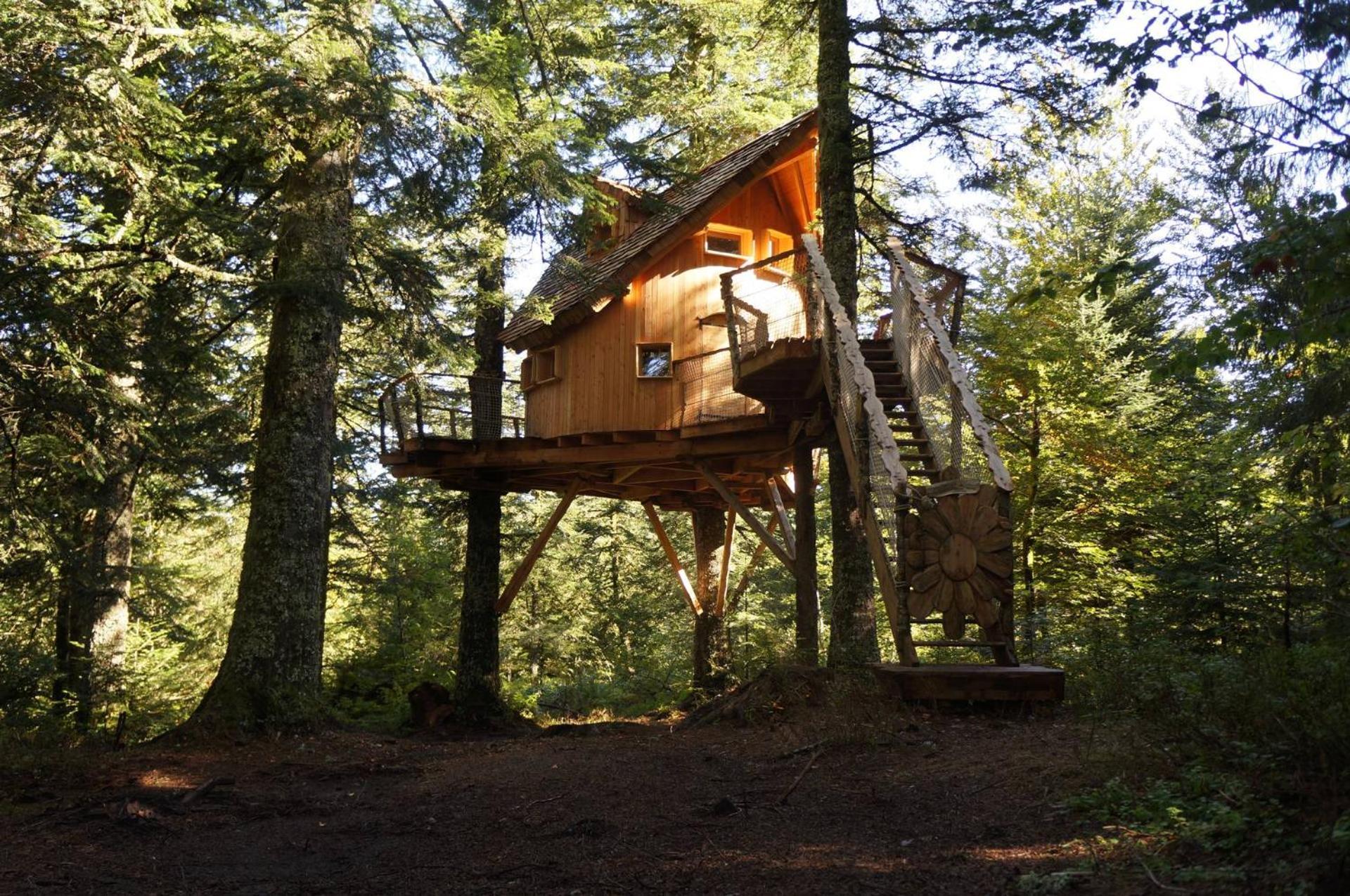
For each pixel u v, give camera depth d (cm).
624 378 1650
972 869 452
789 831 559
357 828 670
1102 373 1608
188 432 1397
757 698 976
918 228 1381
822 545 2514
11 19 771
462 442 1559
